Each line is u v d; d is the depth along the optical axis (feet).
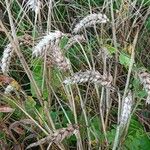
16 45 1.57
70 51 2.16
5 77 1.64
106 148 1.64
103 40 2.07
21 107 1.73
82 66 2.05
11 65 2.11
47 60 1.72
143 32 2.19
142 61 2.15
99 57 2.02
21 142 1.85
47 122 1.78
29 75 1.64
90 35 2.18
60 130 1.30
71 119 1.86
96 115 1.81
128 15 2.16
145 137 1.73
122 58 1.68
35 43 1.71
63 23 2.39
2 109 1.64
